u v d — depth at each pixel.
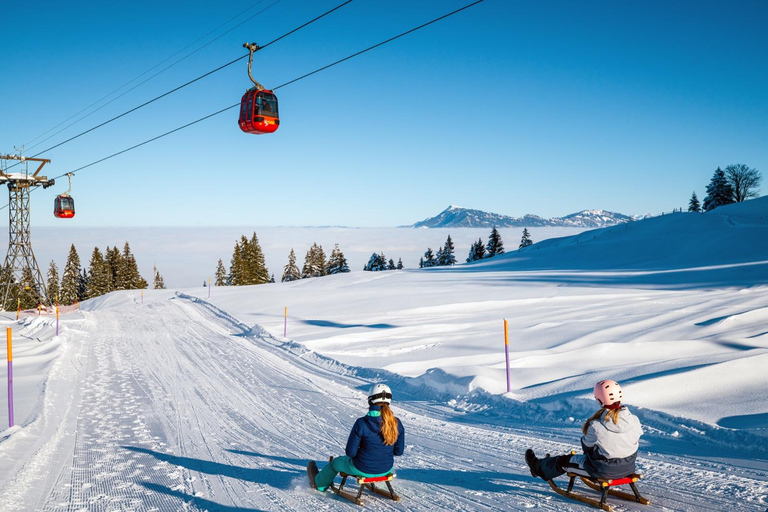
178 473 6.98
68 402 11.83
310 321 26.83
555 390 10.56
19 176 37.44
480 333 19.92
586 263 59.50
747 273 36.06
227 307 35.88
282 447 8.23
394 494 5.66
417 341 19.02
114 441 8.71
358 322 25.31
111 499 6.01
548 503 5.38
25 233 39.72
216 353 19.34
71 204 28.77
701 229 66.50
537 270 55.06
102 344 21.83
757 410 8.20
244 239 99.88
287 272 103.88
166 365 16.91
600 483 5.12
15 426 9.27
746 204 86.81
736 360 10.73
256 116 13.30
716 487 5.52
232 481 6.59
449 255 111.88
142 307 39.81
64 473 7.00
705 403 8.86
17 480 6.59
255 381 14.12
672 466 6.28
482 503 5.48
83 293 102.94
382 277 54.09
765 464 6.16
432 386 12.20
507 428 8.77
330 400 11.76
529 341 17.50
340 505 5.62
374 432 5.39
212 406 11.32
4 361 17.59
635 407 8.73
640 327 18.67
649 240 63.78
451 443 8.05
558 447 7.46
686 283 34.72
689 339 16.03
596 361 13.10
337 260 103.88
